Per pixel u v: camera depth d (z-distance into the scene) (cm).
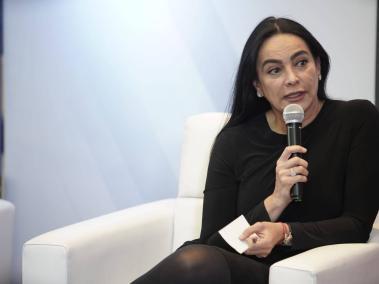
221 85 541
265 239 337
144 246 437
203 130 461
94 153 603
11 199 644
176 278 309
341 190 365
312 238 338
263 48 372
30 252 379
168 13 557
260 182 382
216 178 397
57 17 607
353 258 313
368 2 473
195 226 447
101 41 588
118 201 597
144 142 579
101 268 396
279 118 388
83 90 601
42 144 627
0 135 639
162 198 578
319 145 371
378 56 471
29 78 626
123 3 575
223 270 314
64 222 626
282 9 510
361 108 375
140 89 575
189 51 552
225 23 535
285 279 294
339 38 488
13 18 629
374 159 361
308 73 363
